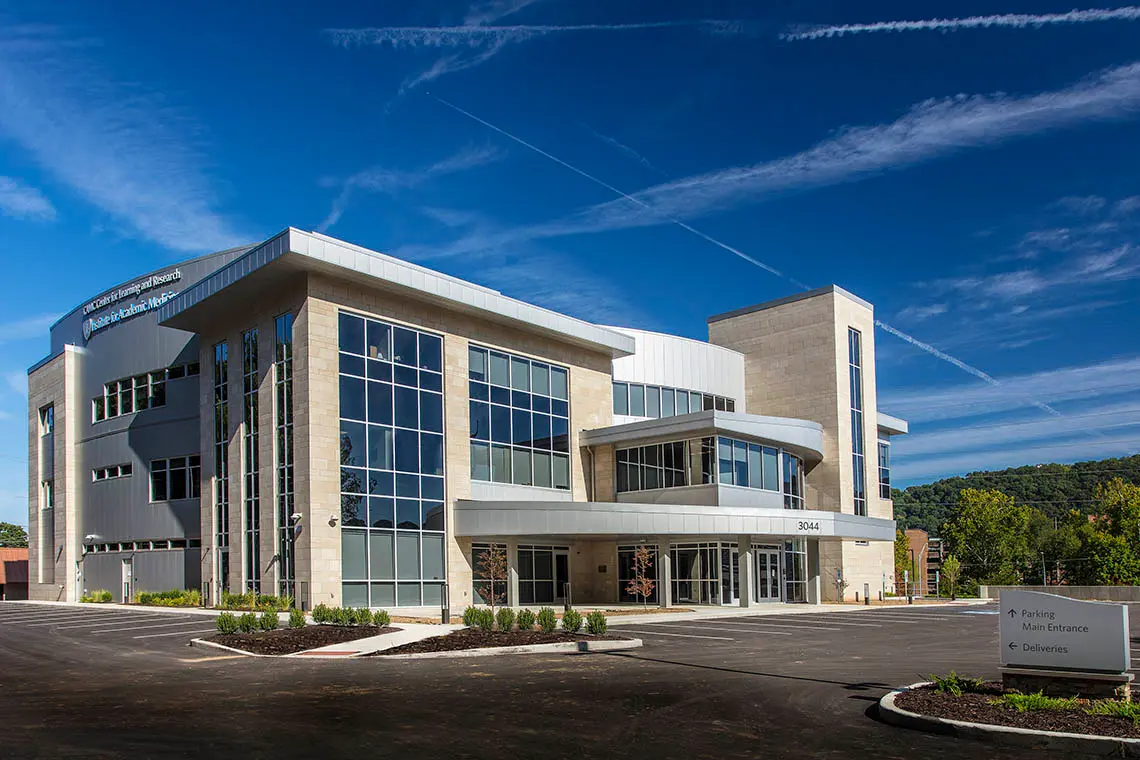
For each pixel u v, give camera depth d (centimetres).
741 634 2598
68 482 4806
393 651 2002
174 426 4253
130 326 4553
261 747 985
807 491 5134
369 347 3441
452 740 1030
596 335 4344
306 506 3170
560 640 2156
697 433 4119
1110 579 8312
